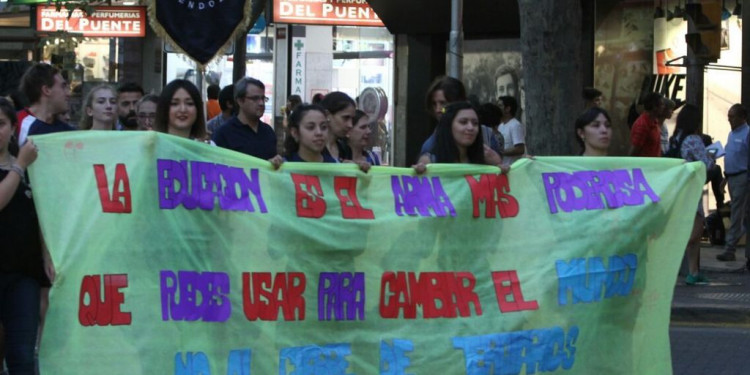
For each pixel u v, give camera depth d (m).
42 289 7.11
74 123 22.00
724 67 15.12
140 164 5.85
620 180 6.87
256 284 6.05
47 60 22.19
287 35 22.59
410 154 19.55
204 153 6.03
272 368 6.06
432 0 18.17
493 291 6.50
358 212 6.31
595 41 16.77
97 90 7.75
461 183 6.55
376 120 20.22
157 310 5.79
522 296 6.54
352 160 8.12
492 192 6.59
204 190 5.99
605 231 6.75
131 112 8.77
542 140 11.76
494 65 18.64
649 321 6.87
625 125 16.66
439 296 6.39
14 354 6.21
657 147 11.47
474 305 6.44
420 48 19.22
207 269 5.95
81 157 5.80
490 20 17.92
